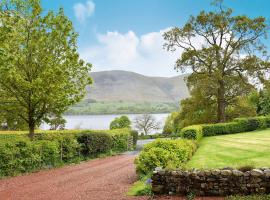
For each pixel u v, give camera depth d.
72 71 24.45
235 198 10.45
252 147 21.95
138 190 12.97
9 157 18.97
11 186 15.96
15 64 22.33
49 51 23.97
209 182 11.55
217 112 48.47
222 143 27.06
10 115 24.34
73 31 24.52
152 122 93.25
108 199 12.35
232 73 46.69
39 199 13.02
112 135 35.03
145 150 17.41
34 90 22.73
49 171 20.98
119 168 21.56
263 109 56.22
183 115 50.81
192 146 21.41
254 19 44.91
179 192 11.99
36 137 28.42
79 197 13.02
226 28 46.41
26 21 23.00
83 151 28.11
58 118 25.80
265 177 10.87
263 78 44.97
